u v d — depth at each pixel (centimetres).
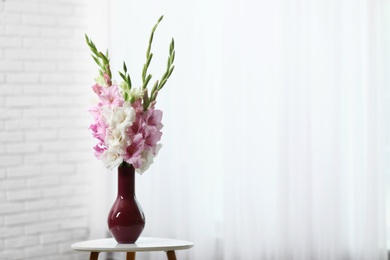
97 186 484
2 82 446
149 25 471
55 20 468
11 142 449
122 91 311
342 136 416
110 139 301
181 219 459
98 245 306
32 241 457
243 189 439
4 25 447
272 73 432
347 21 414
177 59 460
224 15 441
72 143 475
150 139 307
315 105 420
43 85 462
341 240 416
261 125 436
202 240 454
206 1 454
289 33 422
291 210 425
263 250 438
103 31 484
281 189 425
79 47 479
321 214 420
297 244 423
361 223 410
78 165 478
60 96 470
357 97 409
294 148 423
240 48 438
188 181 457
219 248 456
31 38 457
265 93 435
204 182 455
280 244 427
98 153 305
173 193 465
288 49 423
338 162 414
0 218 444
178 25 459
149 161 307
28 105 456
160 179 468
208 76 454
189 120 457
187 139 457
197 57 455
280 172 426
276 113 432
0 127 445
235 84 439
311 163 420
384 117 404
